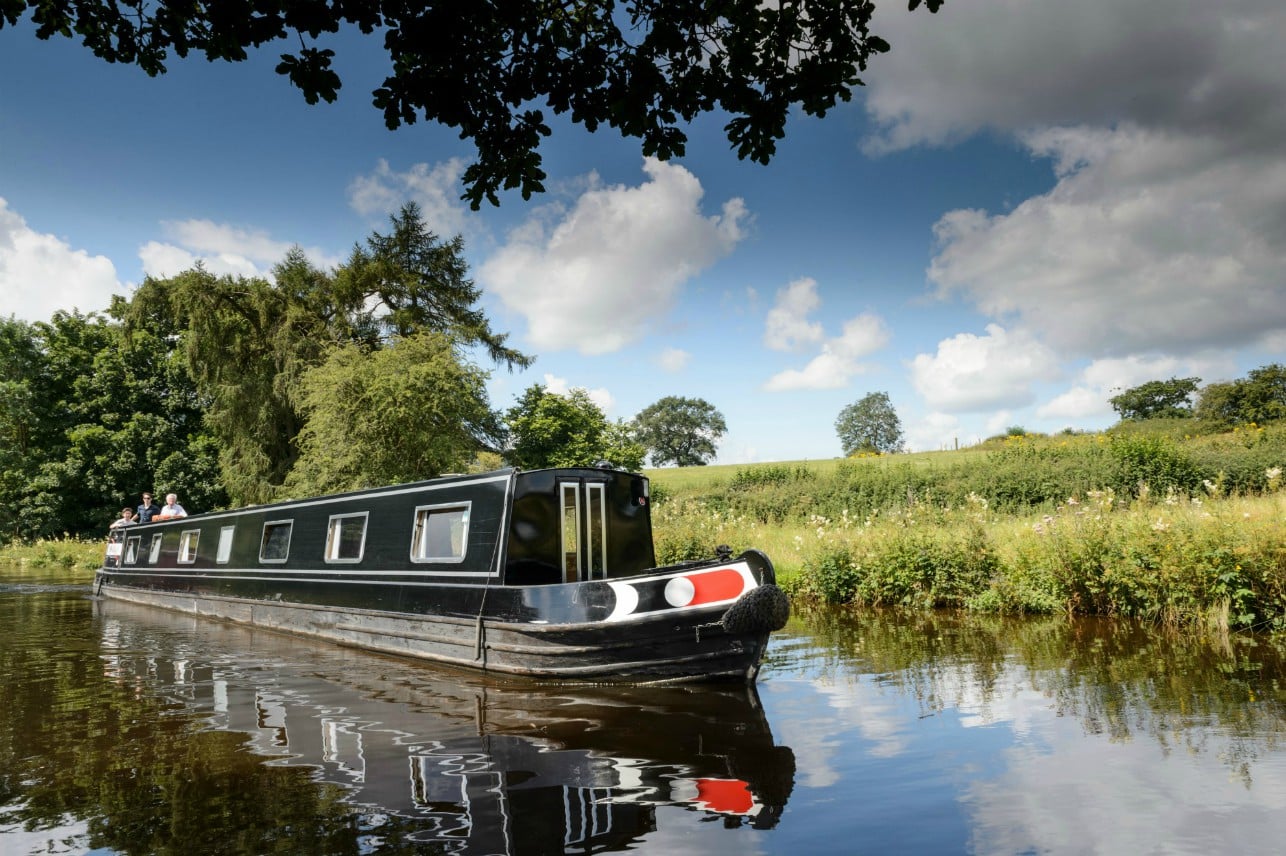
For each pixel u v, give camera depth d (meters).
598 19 4.80
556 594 7.87
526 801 4.25
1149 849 3.40
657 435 119.69
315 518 12.10
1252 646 7.79
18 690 7.72
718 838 3.67
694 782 4.49
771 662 8.20
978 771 4.49
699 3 4.69
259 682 7.98
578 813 4.05
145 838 3.91
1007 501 22.36
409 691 7.41
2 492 40.97
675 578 7.42
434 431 26.45
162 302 35.28
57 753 5.44
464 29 4.35
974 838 3.58
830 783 4.39
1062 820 3.74
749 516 25.19
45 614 15.44
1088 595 10.58
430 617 9.27
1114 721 5.35
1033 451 26.42
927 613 11.56
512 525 8.60
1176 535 9.82
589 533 9.09
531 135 4.79
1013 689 6.43
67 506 41.53
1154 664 7.12
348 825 3.99
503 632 8.23
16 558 35.00
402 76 4.60
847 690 6.74
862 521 22.50
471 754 5.20
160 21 4.35
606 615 7.52
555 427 46.53
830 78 4.80
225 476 35.69
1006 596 11.40
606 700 6.84
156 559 17.44
